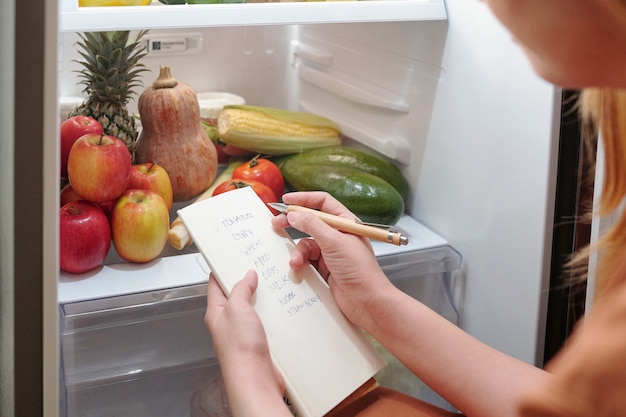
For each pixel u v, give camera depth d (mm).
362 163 1291
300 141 1382
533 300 1038
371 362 855
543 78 609
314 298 878
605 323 535
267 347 790
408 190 1317
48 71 679
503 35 1040
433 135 1229
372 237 896
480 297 1149
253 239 897
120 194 1079
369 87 1372
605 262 690
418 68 1242
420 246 1182
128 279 1046
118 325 993
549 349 1049
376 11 1146
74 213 1040
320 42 1520
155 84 1215
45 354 744
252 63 1619
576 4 530
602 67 564
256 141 1352
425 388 1134
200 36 1543
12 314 757
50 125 688
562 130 976
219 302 858
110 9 1069
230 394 753
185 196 1251
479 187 1125
